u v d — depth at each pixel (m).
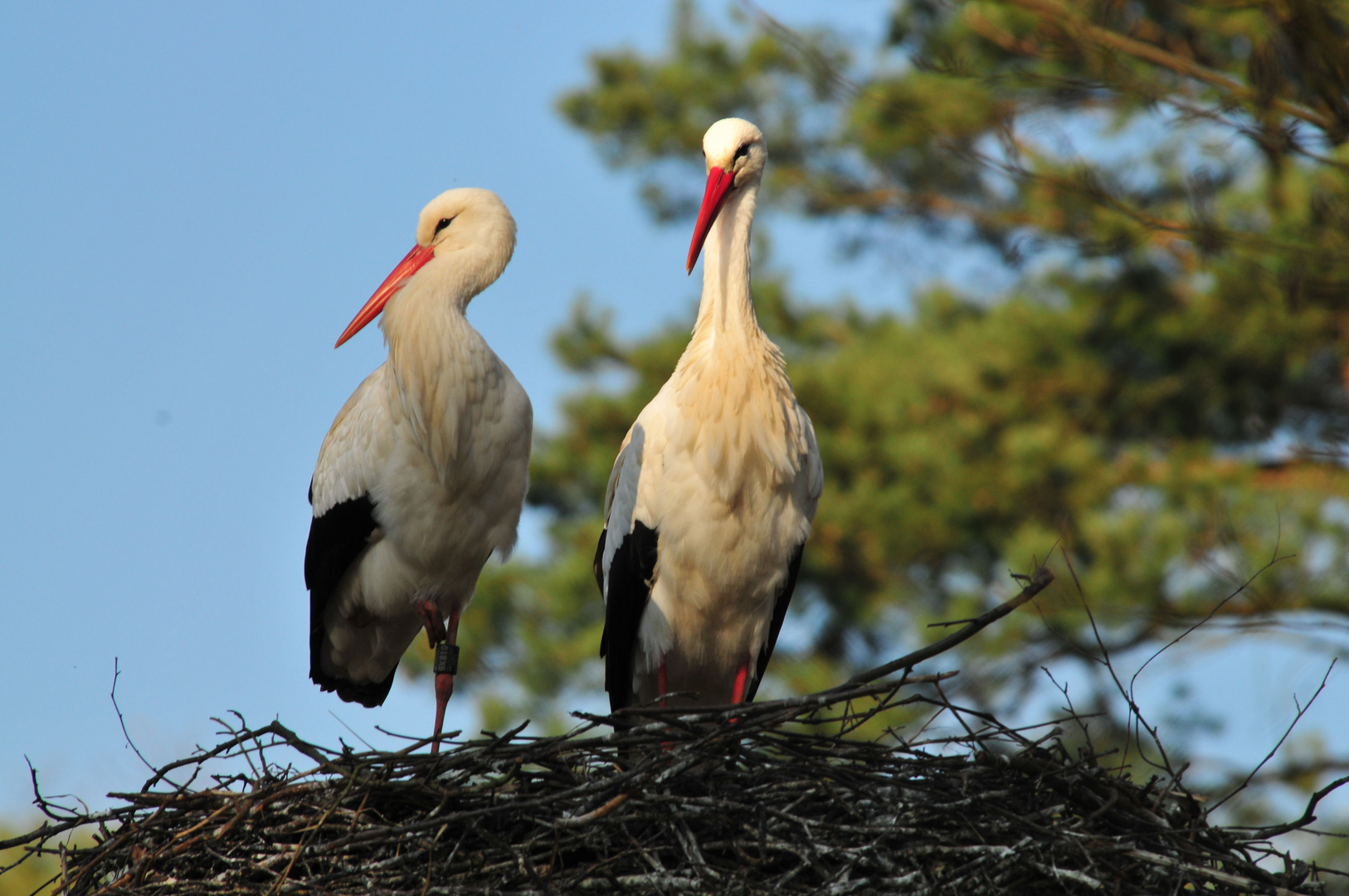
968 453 16.34
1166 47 14.13
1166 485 15.15
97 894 6.68
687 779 6.80
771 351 8.76
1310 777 13.89
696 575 8.62
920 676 6.30
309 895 6.60
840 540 16.14
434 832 6.72
